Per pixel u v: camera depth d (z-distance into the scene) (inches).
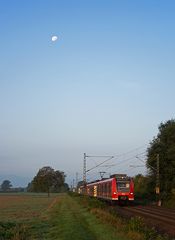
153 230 1035.9
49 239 1082.1
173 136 3462.1
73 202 3339.1
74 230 1208.8
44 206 3058.6
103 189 3102.9
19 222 1594.5
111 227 1226.0
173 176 3336.6
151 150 3528.5
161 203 3021.7
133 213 1990.7
